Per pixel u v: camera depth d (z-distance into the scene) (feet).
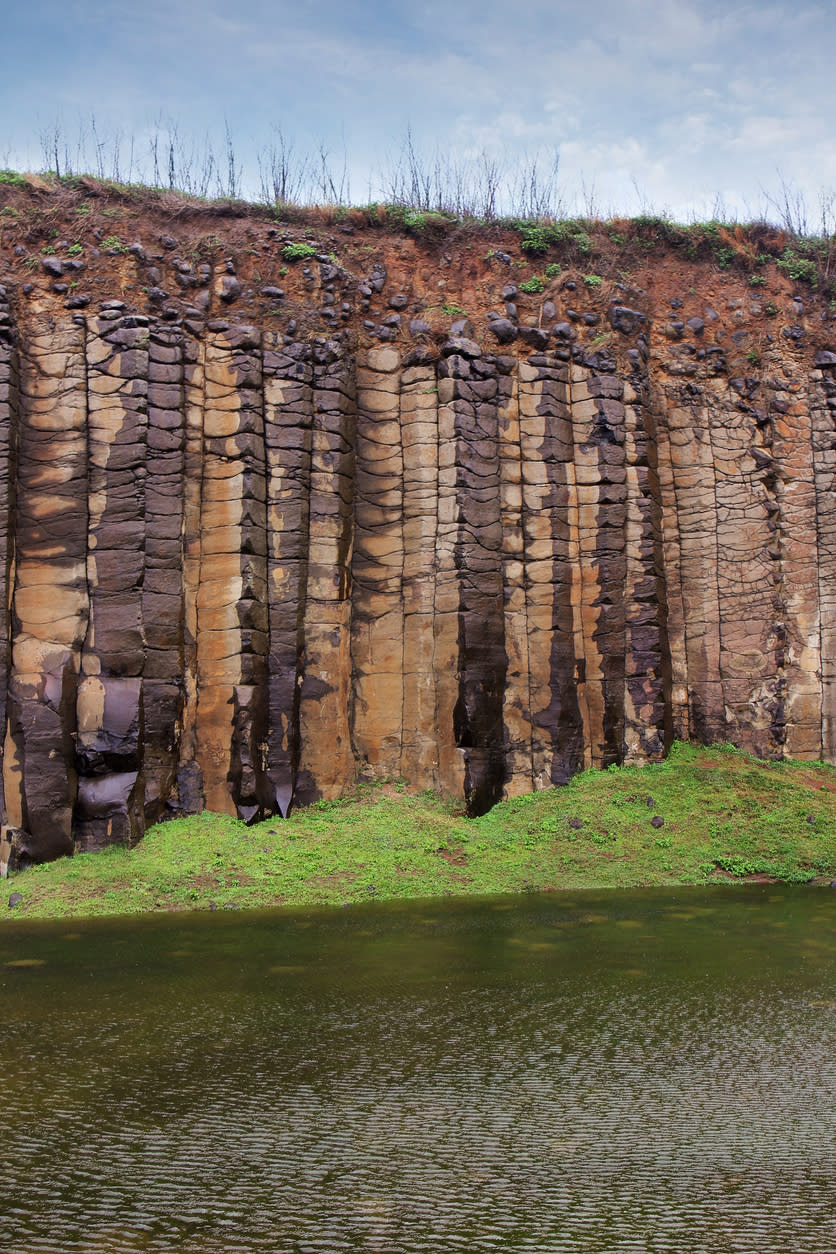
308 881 35.76
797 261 54.70
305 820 41.19
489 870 37.68
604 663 46.68
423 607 44.86
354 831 39.29
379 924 30.45
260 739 41.55
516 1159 14.80
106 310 42.52
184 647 41.75
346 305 46.98
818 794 43.98
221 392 43.91
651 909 32.42
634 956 26.35
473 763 42.88
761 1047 19.51
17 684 38.70
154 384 42.37
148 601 40.65
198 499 43.16
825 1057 18.97
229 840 38.40
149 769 39.73
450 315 47.91
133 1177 14.28
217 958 26.45
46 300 42.52
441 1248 12.36
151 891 34.60
